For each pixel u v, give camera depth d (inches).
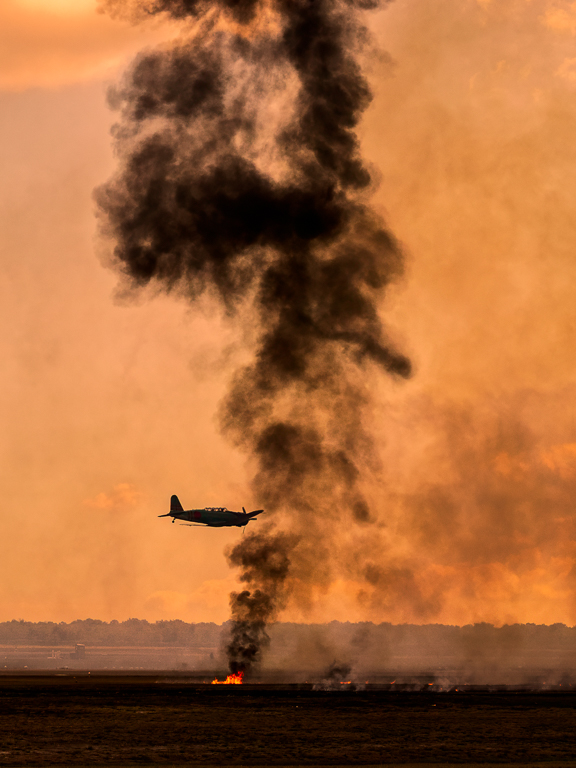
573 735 5295.3
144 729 5413.4
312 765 4114.2
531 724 5861.2
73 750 4507.9
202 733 5246.1
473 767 4069.9
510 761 4264.3
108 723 5723.4
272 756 4379.9
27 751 4461.1
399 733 5329.7
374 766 4097.0
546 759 4338.1
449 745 4817.9
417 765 4124.0
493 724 5846.5
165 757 4308.6
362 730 5457.7
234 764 4126.5
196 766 4055.1
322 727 5605.3
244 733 5265.8
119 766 4033.0
